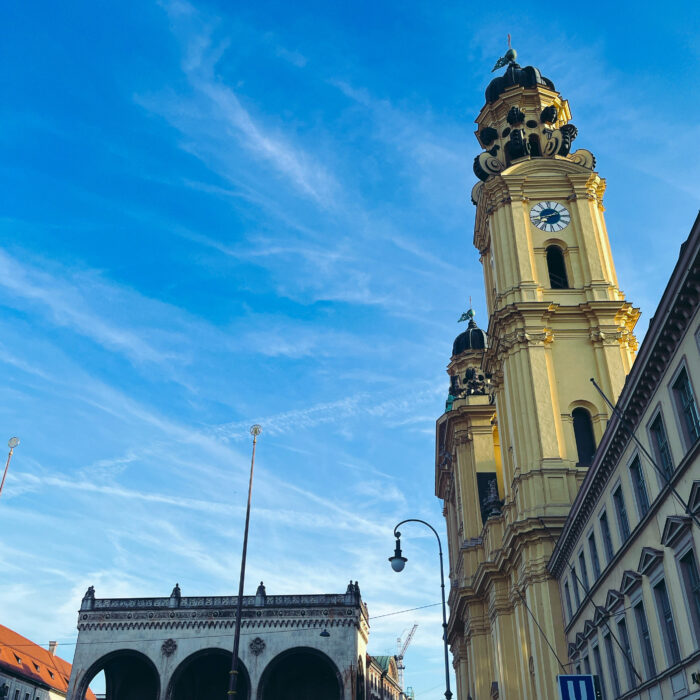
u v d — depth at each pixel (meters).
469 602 54.75
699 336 18.59
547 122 52.00
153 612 72.50
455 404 63.31
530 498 39.00
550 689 34.09
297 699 78.06
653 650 22.92
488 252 52.66
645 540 23.11
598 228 47.66
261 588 74.25
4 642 87.25
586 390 42.38
